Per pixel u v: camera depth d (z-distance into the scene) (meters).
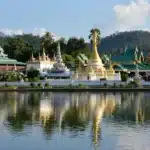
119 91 110.44
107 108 64.69
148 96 92.31
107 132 41.06
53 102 76.25
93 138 38.09
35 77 132.00
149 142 36.34
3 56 182.00
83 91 110.88
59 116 54.09
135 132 41.06
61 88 112.25
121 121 49.00
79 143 36.06
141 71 164.75
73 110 61.69
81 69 133.62
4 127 44.41
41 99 83.81
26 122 48.28
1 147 34.62
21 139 37.72
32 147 34.62
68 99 83.62
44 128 43.66
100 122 48.09
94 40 136.25
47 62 169.50
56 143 36.03
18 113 57.75
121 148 34.28
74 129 42.91
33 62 164.38
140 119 50.72
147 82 116.62
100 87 114.50
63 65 142.25
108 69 135.88
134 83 115.38
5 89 112.12
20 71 159.50
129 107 66.12
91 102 75.94
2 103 74.12
